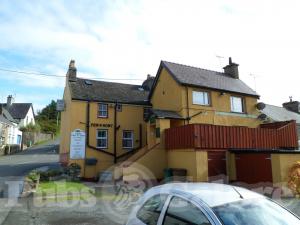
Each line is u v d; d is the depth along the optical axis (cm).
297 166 1520
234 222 362
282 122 2208
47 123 6831
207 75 2412
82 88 2397
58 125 6938
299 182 1450
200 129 1694
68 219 943
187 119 2022
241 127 1861
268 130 1995
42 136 5834
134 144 2384
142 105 2464
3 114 4812
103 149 2250
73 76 2456
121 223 897
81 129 2192
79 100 2222
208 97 2178
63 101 2500
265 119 2436
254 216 385
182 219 392
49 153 3775
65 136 2389
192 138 1681
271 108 3228
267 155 1573
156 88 2427
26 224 887
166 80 2272
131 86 2847
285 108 3616
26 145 4778
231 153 1780
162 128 1941
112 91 2562
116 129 2325
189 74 2267
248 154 1681
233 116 2255
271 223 383
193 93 2111
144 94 2725
